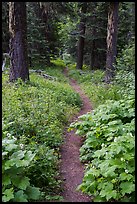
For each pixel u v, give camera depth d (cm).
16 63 1350
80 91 1842
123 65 1573
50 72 2475
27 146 630
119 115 811
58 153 725
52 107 1034
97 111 877
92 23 2614
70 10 2356
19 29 1330
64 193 538
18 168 472
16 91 1148
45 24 2797
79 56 2891
